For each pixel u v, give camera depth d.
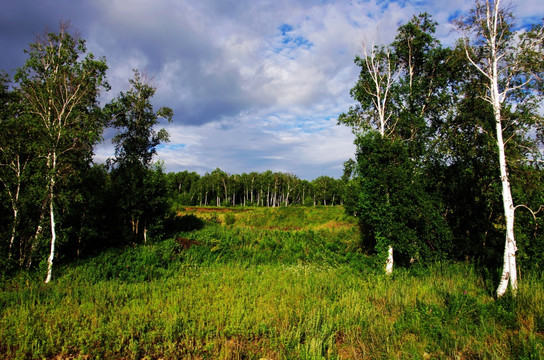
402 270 13.13
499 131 9.70
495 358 5.63
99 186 17.52
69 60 13.77
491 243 14.27
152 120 18.44
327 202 97.75
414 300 8.76
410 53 16.73
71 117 13.02
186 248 17.12
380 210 13.11
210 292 9.66
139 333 6.70
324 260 15.87
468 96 13.18
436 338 6.57
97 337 6.28
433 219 13.25
